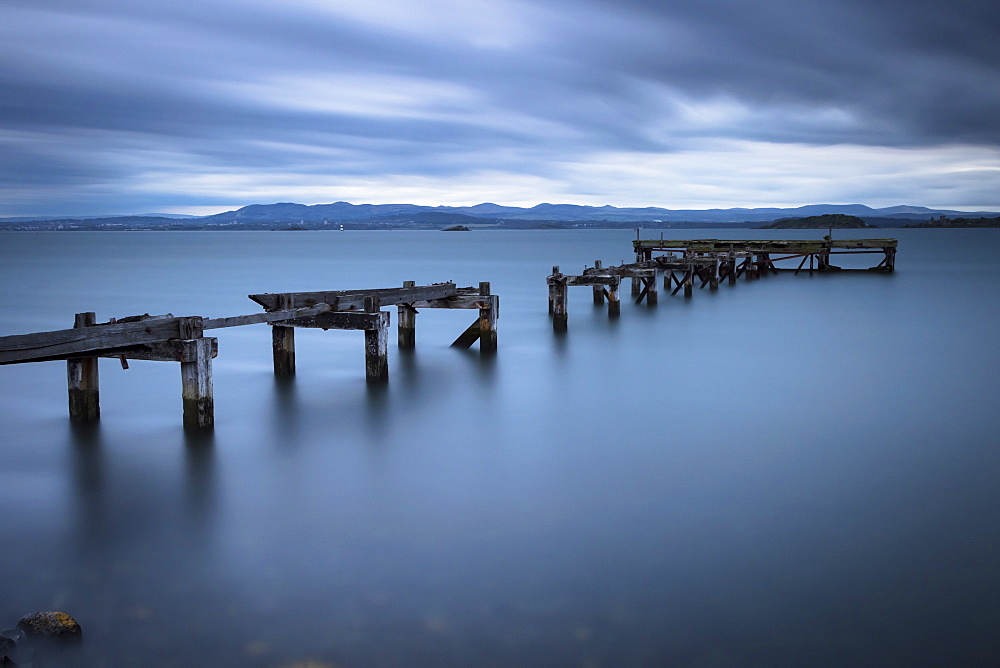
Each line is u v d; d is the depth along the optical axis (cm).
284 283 5038
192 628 739
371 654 697
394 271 6300
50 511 1019
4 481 1130
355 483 1120
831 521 964
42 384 1767
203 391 1326
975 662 684
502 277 5528
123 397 1650
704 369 1959
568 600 782
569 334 2556
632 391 1705
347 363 2041
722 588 802
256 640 719
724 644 709
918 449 1253
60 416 1484
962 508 1000
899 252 9012
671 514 991
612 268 3173
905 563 852
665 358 2114
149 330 1267
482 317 2156
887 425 1400
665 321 2888
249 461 1220
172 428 1402
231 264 7469
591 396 1658
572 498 1052
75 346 1155
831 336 2512
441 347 2280
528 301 3712
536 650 700
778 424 1417
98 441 1320
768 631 727
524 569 847
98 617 759
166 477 1147
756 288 4284
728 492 1066
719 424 1423
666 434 1361
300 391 1698
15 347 1078
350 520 984
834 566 847
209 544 919
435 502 1043
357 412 1520
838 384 1766
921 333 2570
